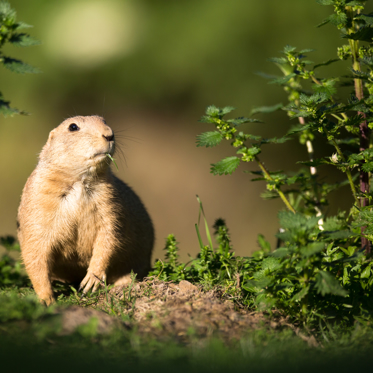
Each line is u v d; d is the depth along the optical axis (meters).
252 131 27.78
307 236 7.33
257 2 25.64
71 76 28.38
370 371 5.84
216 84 27.27
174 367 5.84
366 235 9.20
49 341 6.32
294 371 5.79
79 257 11.08
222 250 10.49
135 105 29.95
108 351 6.19
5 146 29.23
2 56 9.61
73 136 10.26
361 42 11.84
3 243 12.77
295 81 11.65
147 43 27.47
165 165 30.48
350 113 19.14
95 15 27.72
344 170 9.20
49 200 10.26
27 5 27.69
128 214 11.60
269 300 7.94
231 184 29.94
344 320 8.27
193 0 27.30
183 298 8.30
